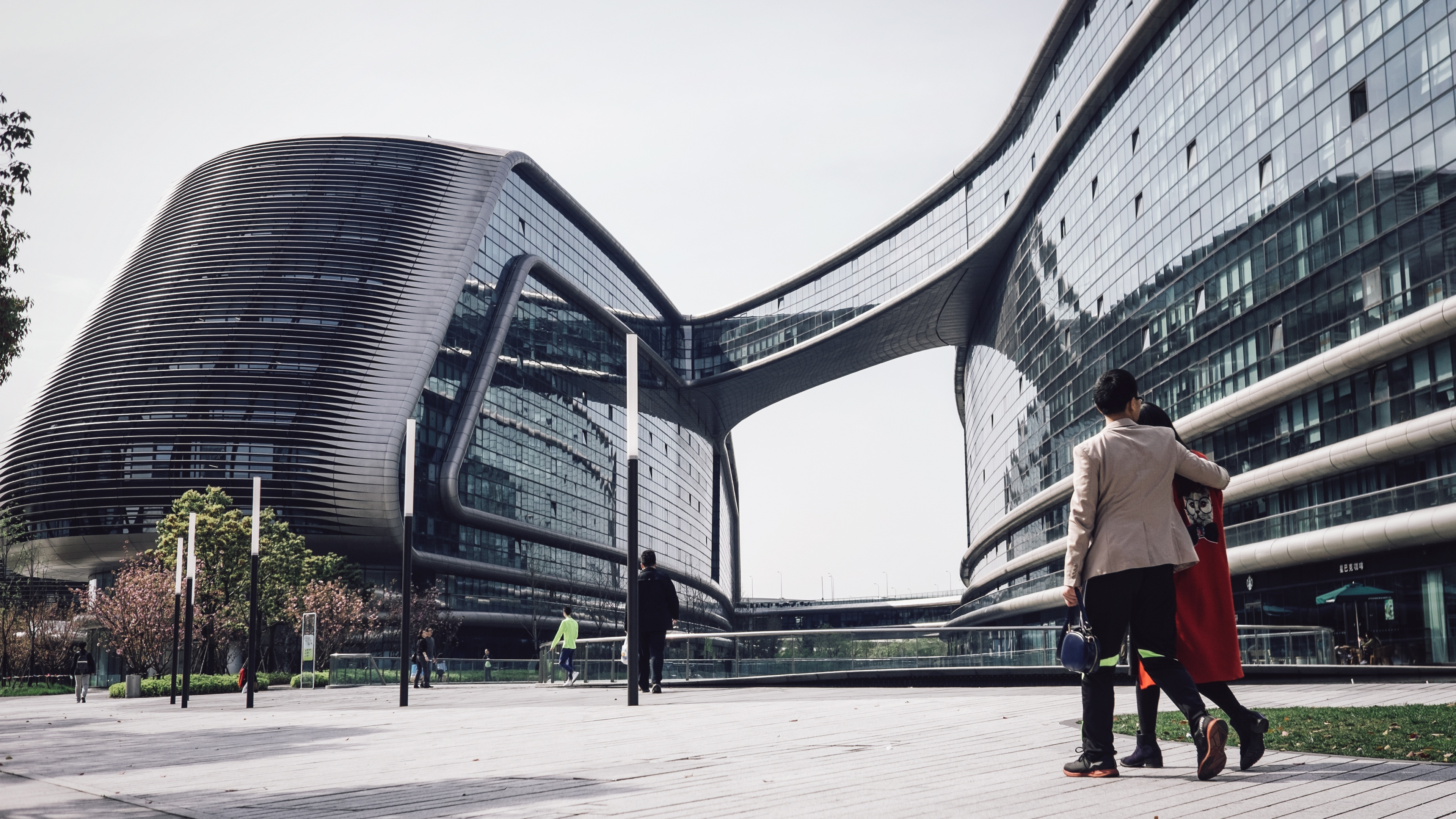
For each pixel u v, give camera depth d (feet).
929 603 540.93
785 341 377.09
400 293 259.19
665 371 393.29
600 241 359.25
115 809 19.66
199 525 180.75
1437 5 117.70
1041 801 16.80
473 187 284.82
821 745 26.73
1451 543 117.08
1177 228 178.81
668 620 60.49
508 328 288.51
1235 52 161.58
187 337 244.83
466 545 265.13
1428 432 116.88
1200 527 20.66
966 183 307.99
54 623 217.36
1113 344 206.08
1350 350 128.88
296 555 200.34
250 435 232.53
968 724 31.53
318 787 22.35
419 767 25.93
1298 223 143.23
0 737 46.39
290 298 251.39
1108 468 19.84
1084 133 226.99
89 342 253.85
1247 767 19.56
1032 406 264.93
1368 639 127.13
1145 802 16.35
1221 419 159.12
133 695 122.31
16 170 52.70
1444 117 116.47
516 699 64.44
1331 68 136.67
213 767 27.94
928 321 350.84
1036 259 262.06
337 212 267.80
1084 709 19.76
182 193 280.72
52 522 234.58
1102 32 213.25
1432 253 117.80
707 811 16.92
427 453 249.55
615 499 352.49
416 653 116.26
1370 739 23.62
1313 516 135.74
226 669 205.26
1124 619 19.71
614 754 26.86
